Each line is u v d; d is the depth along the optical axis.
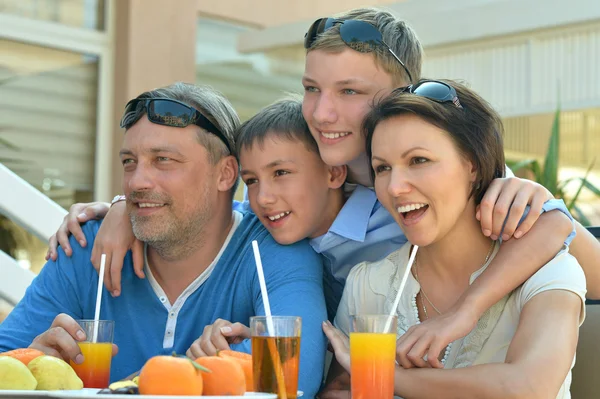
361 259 2.78
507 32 6.64
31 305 2.81
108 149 6.64
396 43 2.73
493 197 2.27
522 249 2.24
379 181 2.31
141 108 2.67
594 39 6.35
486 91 6.88
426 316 2.44
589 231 2.68
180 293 2.75
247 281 2.70
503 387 2.01
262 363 1.90
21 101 6.33
